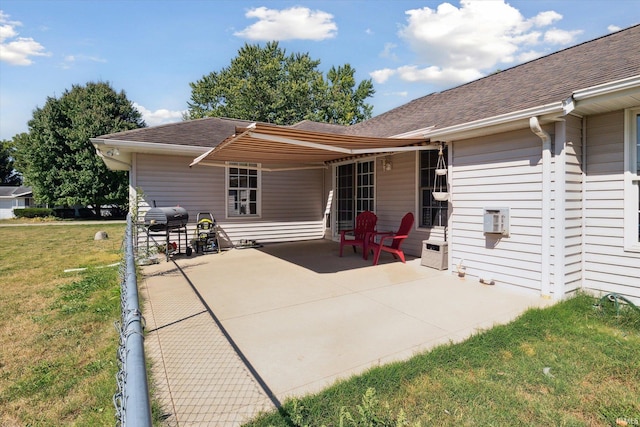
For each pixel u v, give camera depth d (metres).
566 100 4.89
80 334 4.54
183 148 9.73
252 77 36.16
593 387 3.05
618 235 5.28
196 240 10.21
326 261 8.85
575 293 5.57
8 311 5.44
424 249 8.05
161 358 3.64
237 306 5.32
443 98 10.68
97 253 11.18
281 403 2.85
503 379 3.17
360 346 3.89
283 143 6.48
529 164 5.76
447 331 4.28
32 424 2.83
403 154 9.59
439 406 2.78
